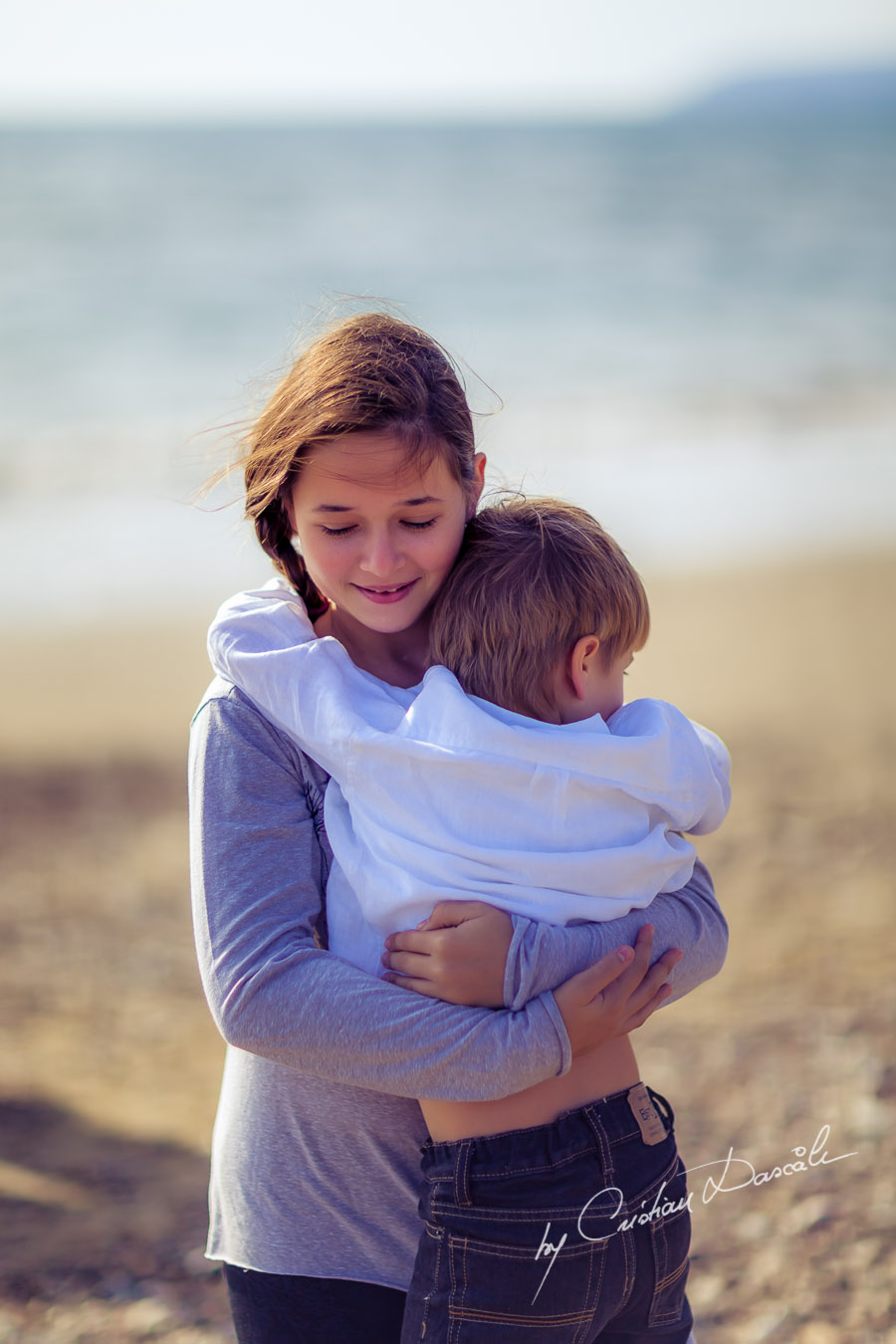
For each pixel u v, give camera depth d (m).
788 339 22.33
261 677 1.53
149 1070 4.15
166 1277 2.99
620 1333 1.55
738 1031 4.04
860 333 22.62
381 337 1.54
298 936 1.45
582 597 1.61
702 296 26.52
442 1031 1.38
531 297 26.30
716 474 13.93
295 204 36.59
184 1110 3.90
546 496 1.85
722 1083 3.73
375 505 1.51
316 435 1.48
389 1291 1.56
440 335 22.47
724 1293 2.83
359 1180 1.54
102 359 19.52
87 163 44.03
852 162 53.25
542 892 1.48
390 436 1.48
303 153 51.16
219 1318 2.84
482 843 1.50
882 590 10.27
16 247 28.34
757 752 6.83
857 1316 2.72
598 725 1.60
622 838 1.55
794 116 122.62
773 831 5.73
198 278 26.11
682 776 1.60
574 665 1.63
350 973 1.42
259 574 10.33
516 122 136.75
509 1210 1.44
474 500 1.70
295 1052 1.40
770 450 15.09
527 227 34.94
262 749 1.54
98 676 8.35
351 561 1.56
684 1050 3.96
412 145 60.16
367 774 1.50
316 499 1.53
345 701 1.53
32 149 51.00
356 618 1.62
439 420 1.52
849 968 4.42
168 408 16.52
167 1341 2.74
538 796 1.51
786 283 27.70
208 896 1.47
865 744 6.91
